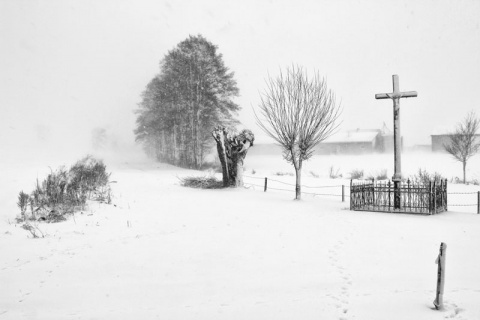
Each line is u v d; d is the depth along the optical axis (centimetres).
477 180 3284
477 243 1070
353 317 637
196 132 4606
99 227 1412
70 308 752
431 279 813
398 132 1652
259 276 877
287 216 1524
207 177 2852
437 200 1611
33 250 1146
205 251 1076
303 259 979
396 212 1575
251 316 670
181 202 1898
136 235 1291
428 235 1169
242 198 2055
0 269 991
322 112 2038
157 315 700
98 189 2073
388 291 751
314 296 744
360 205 1681
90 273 941
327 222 1386
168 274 916
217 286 832
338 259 967
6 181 2356
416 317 624
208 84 4638
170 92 4697
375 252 1012
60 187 1742
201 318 675
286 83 2075
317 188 2758
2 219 1559
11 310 751
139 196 2058
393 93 1659
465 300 686
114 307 749
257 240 1167
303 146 2027
